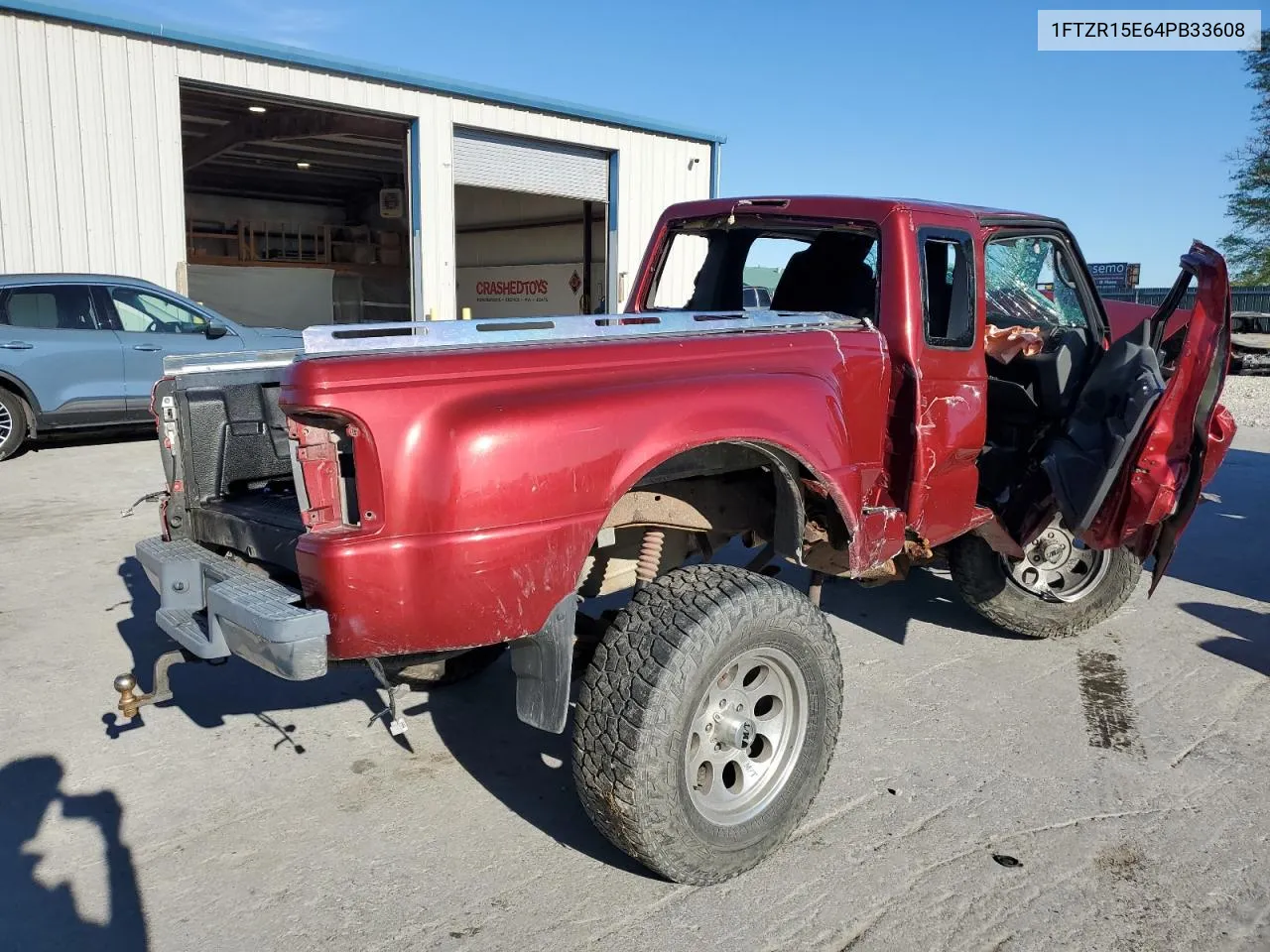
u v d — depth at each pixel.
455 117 15.55
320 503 2.55
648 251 4.71
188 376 3.65
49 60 11.52
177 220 12.66
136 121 12.22
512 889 2.94
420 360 2.52
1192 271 3.76
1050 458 4.04
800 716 3.06
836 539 3.51
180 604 3.12
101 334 10.17
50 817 3.30
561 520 2.62
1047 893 2.92
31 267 11.66
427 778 3.62
